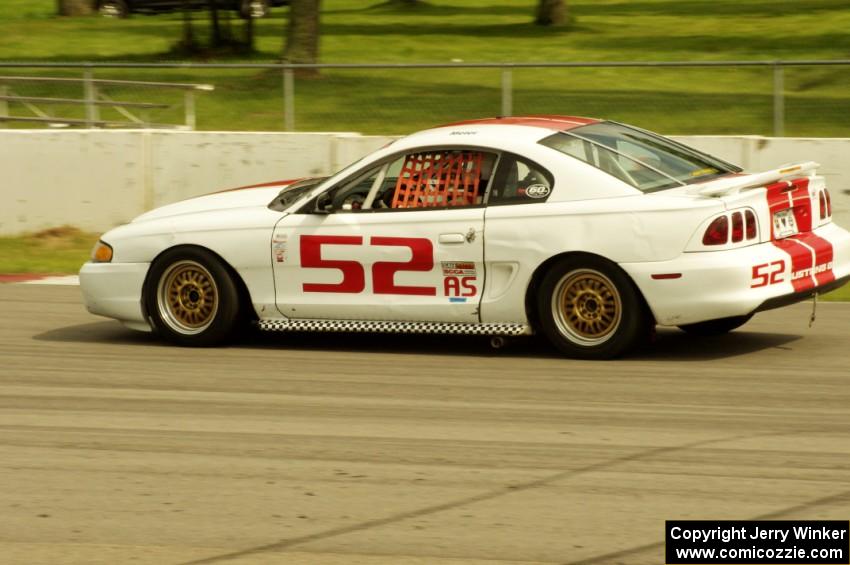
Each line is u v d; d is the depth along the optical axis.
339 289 30.61
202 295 31.88
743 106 55.41
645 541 17.45
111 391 27.33
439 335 33.22
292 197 32.06
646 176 29.16
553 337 29.23
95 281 32.91
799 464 20.89
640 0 166.88
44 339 33.72
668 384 26.92
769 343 31.33
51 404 26.17
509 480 20.33
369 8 164.25
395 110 60.16
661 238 27.89
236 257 31.31
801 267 28.88
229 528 18.27
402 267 29.98
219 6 132.75
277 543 17.61
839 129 54.00
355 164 30.86
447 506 19.08
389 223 30.05
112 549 17.48
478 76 59.25
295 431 23.69
